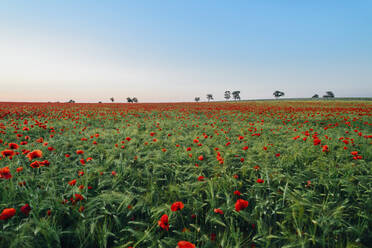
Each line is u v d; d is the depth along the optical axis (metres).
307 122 10.91
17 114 13.81
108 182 2.86
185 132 7.60
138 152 4.39
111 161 3.66
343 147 4.51
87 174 2.92
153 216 2.08
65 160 3.73
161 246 1.63
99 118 12.24
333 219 1.89
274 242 1.77
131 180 3.08
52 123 9.37
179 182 3.08
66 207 2.03
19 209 2.07
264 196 2.58
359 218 2.00
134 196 2.37
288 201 2.38
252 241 1.88
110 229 1.94
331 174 2.94
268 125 9.67
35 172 3.13
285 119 11.95
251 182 2.96
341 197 2.55
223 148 4.64
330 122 10.67
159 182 3.13
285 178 2.97
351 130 7.66
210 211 2.14
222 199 2.53
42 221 1.72
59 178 2.91
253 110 19.11
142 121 11.25
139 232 1.82
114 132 6.94
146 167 3.34
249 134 6.79
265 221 2.10
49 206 2.02
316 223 1.82
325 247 1.76
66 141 5.27
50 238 1.66
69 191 2.39
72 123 9.59
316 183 2.78
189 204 2.35
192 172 3.38
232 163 3.77
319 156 3.86
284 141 5.84
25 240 1.59
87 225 1.94
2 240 1.61
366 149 4.32
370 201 2.20
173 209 1.77
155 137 6.30
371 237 1.81
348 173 2.96
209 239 1.75
